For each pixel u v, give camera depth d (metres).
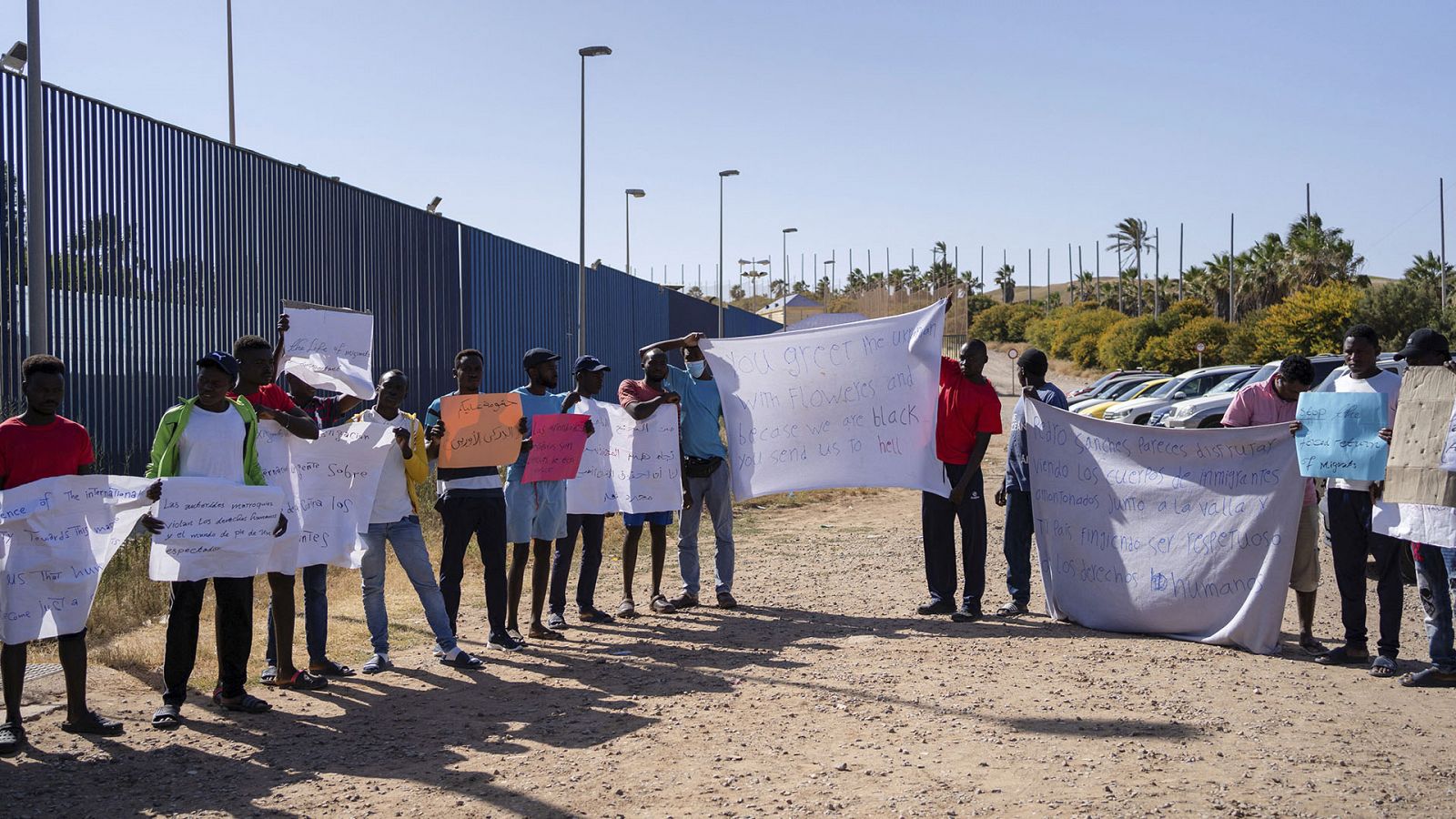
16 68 9.00
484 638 7.96
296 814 4.36
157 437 5.61
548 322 24.70
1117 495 7.78
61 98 10.29
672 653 7.33
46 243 10.12
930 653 7.07
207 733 5.51
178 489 5.41
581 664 7.05
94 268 10.66
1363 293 46.56
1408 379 5.93
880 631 7.92
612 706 5.99
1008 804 4.30
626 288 32.22
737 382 8.85
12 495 5.01
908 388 8.52
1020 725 5.39
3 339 9.77
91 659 6.85
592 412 8.37
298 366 7.43
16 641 5.08
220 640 5.88
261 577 9.61
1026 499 8.37
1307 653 6.97
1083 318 86.31
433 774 4.84
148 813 4.37
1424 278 58.66
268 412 6.17
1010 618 8.31
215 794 4.60
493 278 21.06
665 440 8.66
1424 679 6.02
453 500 7.34
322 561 6.52
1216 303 74.31
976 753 4.97
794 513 16.36
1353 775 4.57
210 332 12.24
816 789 4.55
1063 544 8.04
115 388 10.88
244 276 12.80
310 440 6.46
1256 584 7.07
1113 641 7.41
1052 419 8.09
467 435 7.26
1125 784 4.51
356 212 15.43
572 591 10.03
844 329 8.73
